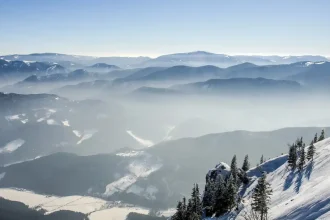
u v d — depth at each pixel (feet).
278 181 335.88
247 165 452.76
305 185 264.72
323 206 166.09
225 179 405.80
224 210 314.76
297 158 373.81
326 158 311.47
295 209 186.60
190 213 315.58
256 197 237.45
